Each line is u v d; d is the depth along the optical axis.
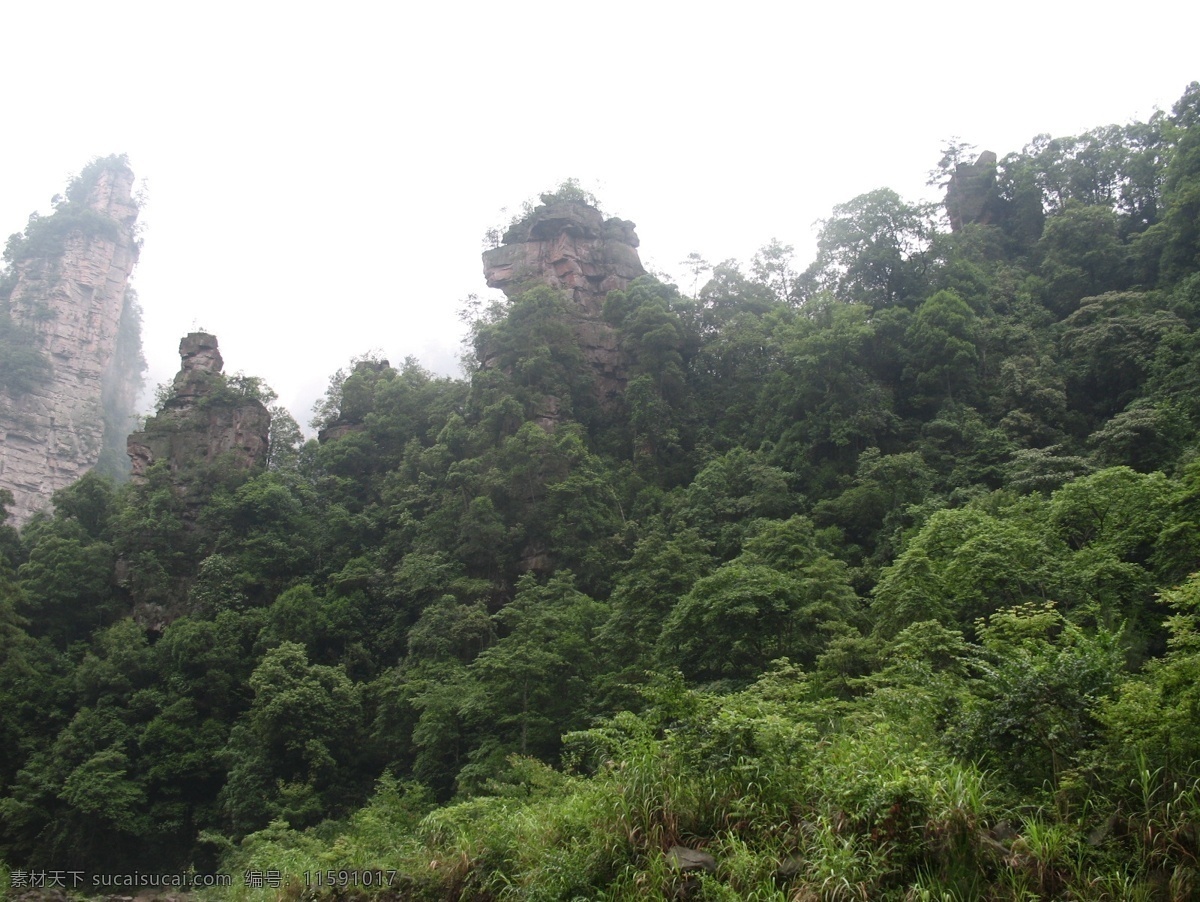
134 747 39.06
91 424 106.75
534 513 48.75
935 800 9.45
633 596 32.22
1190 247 51.88
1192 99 69.06
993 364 50.69
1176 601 12.05
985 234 68.50
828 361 49.78
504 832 13.02
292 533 52.16
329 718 36.78
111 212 122.75
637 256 72.19
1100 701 10.16
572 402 59.19
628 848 11.27
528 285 66.81
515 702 29.27
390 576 48.12
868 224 63.16
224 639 43.44
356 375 66.44
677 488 51.03
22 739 39.12
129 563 49.94
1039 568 22.80
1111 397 47.53
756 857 10.16
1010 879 8.89
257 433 58.06
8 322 104.31
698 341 65.50
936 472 42.41
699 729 12.20
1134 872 8.83
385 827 22.55
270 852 20.20
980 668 11.59
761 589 25.38
